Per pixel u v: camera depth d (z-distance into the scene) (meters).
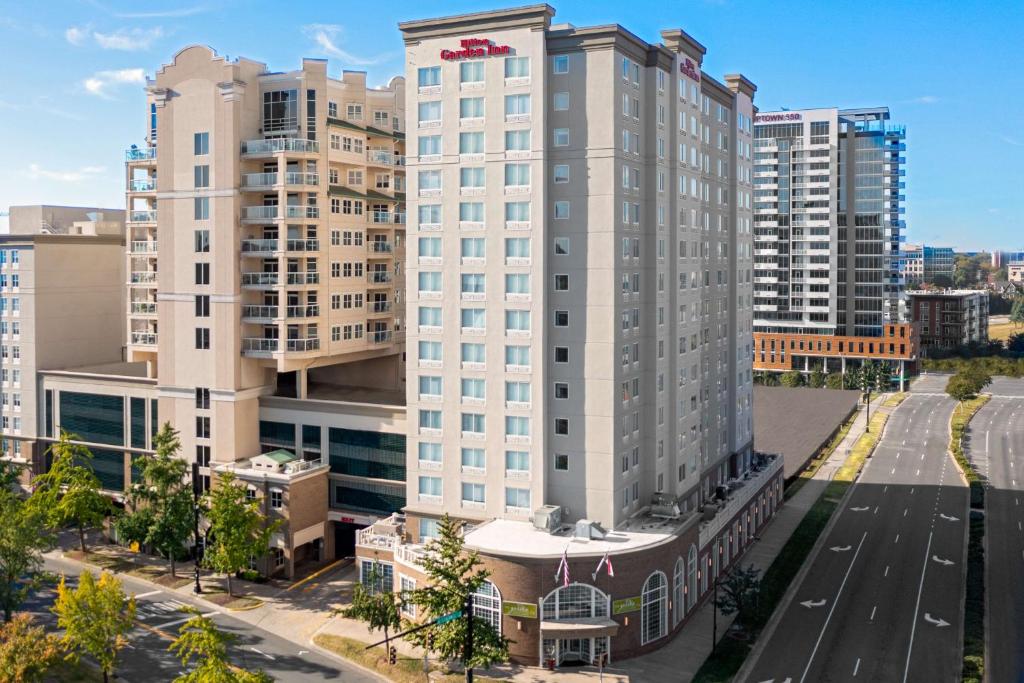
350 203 95.62
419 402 77.62
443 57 74.75
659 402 78.38
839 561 88.75
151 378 97.88
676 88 80.00
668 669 65.25
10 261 105.81
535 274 72.31
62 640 60.75
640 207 76.19
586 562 65.62
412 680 63.03
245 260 90.69
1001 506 107.88
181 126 91.00
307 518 86.25
